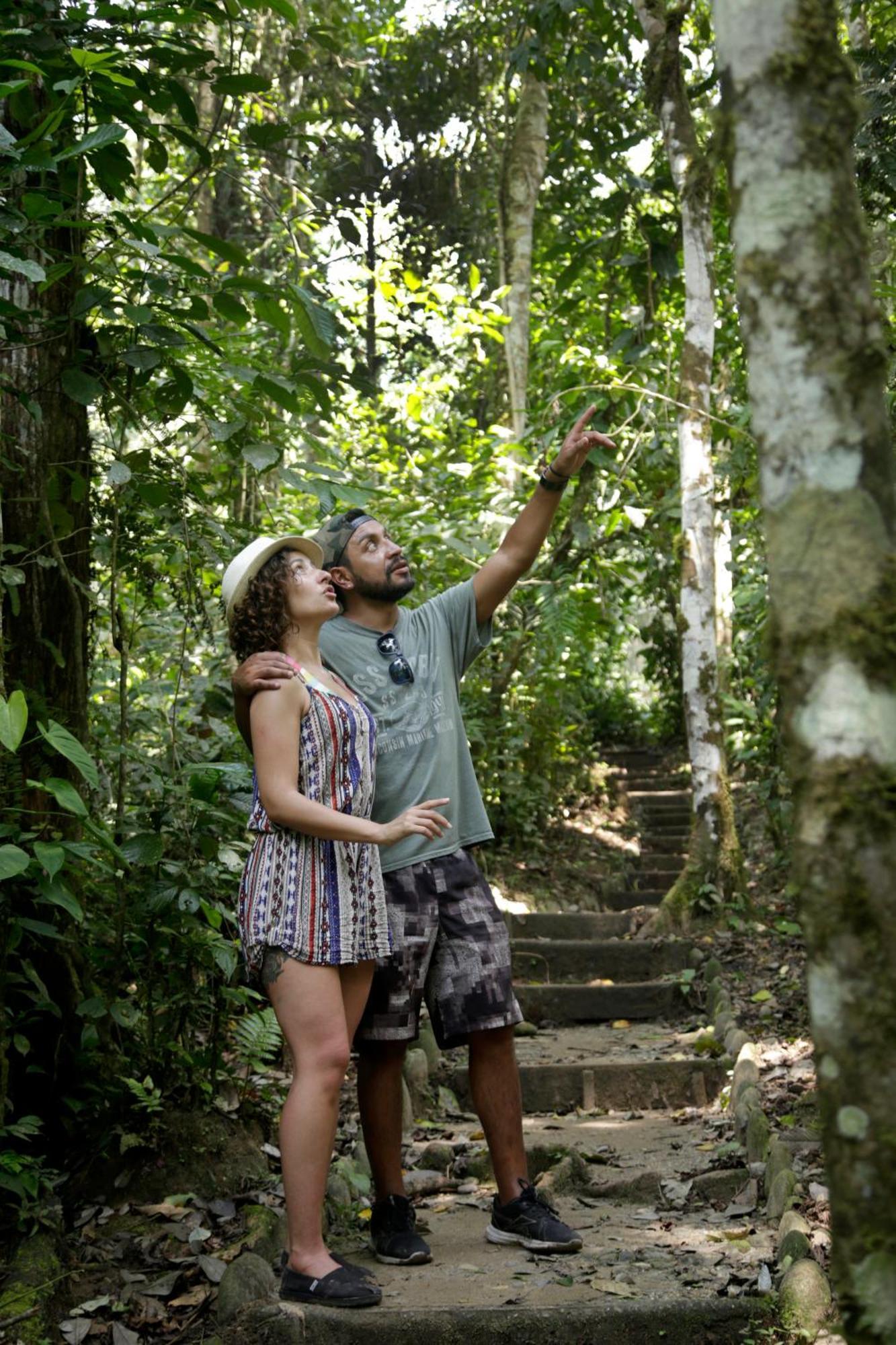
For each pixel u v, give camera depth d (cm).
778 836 661
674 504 712
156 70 310
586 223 818
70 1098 291
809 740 114
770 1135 320
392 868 272
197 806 317
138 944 315
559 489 286
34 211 256
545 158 899
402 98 1117
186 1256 260
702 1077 425
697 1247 265
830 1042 111
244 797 324
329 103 895
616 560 796
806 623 115
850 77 122
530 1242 267
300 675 246
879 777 111
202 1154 296
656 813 905
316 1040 231
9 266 235
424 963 272
